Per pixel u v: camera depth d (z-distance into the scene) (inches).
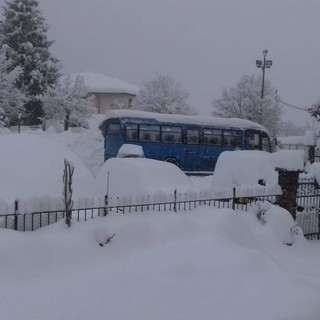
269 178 585.6
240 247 398.0
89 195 432.5
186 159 1098.1
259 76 1843.0
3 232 342.0
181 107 1846.7
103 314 268.2
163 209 446.9
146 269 340.2
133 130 1045.8
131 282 317.7
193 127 1107.3
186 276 334.6
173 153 1083.9
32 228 367.9
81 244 350.6
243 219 473.1
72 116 1658.5
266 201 512.1
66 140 1152.8
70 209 366.9
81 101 1667.1
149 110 1819.6
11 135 465.4
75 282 311.3
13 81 1504.7
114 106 2546.8
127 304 284.0
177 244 382.3
